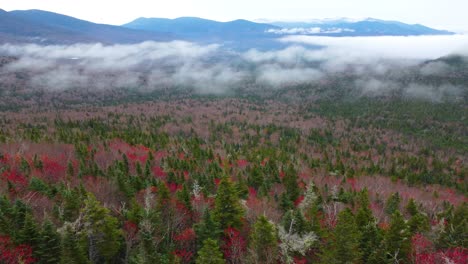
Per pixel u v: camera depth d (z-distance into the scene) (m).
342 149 120.81
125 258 28.78
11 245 24.38
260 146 108.06
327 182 65.25
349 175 70.25
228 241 30.92
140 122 160.12
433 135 158.12
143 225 28.11
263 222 26.78
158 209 32.94
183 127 151.62
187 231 31.80
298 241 27.80
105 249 27.14
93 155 61.34
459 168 104.81
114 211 35.28
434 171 96.81
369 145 136.88
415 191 69.19
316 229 30.92
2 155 53.69
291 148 107.56
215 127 151.38
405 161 103.94
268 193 48.28
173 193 44.84
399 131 165.25
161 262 25.55
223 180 32.59
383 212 48.25
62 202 33.72
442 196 69.81
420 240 30.86
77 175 47.00
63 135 81.25
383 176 78.75
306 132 157.00
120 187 40.16
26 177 44.09
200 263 23.31
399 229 27.25
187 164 60.59
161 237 29.98
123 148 74.31
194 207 37.78
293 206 42.53
